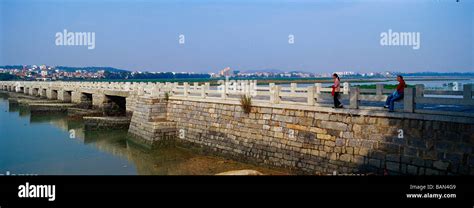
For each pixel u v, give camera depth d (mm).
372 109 14797
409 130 13594
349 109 15531
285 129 18062
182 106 24859
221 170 18578
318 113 16703
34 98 60469
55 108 44812
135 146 25844
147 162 21078
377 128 14570
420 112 13344
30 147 25719
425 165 13070
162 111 25922
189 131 23938
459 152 12273
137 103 27516
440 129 12789
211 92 22609
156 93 25875
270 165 18547
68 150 24656
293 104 17812
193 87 25328
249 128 19891
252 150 19562
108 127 31359
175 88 26406
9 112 48156
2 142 27547
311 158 16781
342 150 15633
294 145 17562
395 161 13898
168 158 21984
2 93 81625
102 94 39531
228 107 21391
